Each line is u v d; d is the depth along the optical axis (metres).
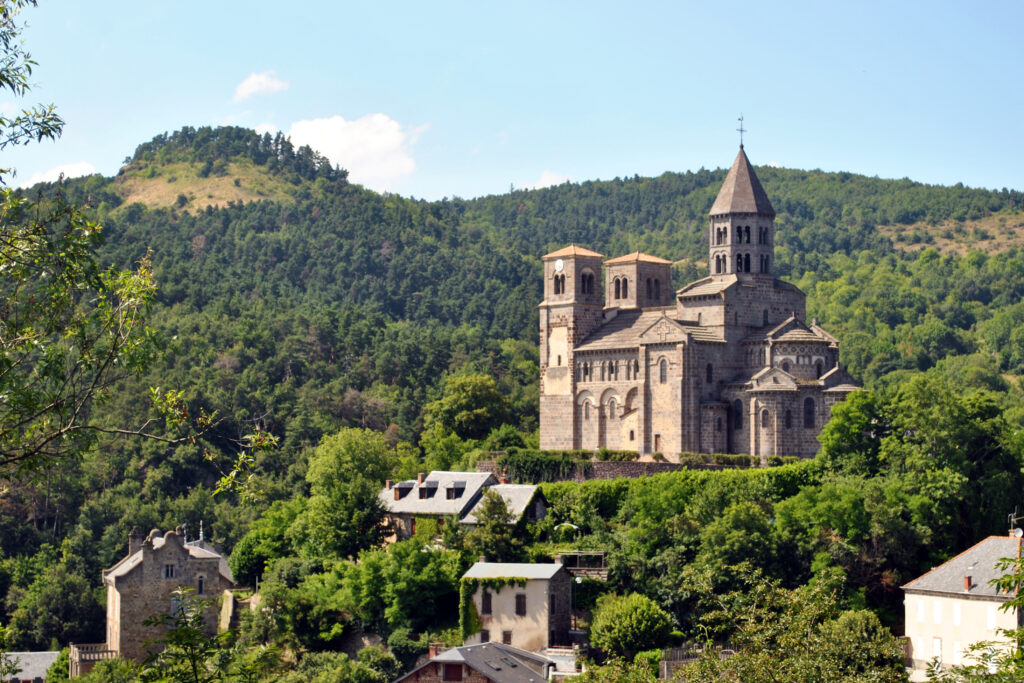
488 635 132.12
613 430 174.25
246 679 53.25
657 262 185.38
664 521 145.50
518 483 167.88
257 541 171.75
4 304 54.19
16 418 53.97
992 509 141.75
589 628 132.25
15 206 54.50
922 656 126.19
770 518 141.88
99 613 182.75
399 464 191.88
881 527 135.88
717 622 126.19
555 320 181.38
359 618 142.88
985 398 148.62
